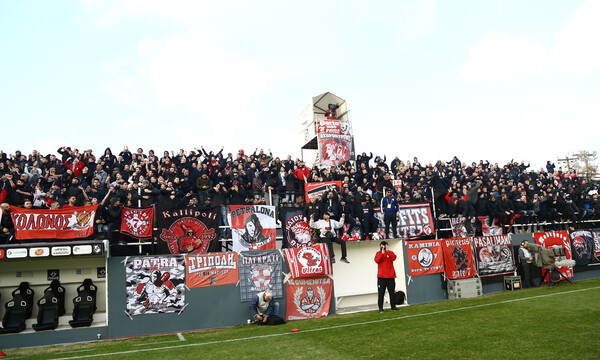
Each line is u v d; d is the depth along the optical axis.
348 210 17.42
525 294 17.02
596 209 25.14
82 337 12.61
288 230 16.47
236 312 14.31
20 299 12.83
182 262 14.01
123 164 19.86
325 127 26.88
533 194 23.53
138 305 13.30
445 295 17.78
